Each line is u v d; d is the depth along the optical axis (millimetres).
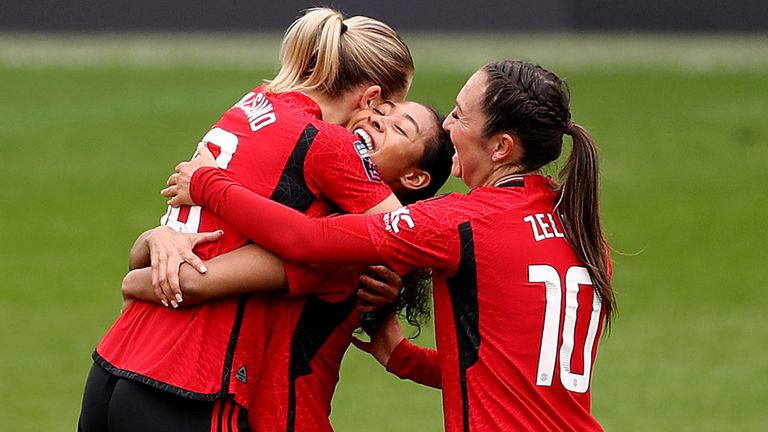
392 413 23562
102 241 36781
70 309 30344
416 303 14266
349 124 13523
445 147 13695
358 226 11922
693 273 33750
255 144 12711
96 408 12578
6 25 74188
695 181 44375
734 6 71750
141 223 38906
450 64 63062
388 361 14062
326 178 12578
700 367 26391
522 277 11883
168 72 64500
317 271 12484
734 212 40156
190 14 73812
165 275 12266
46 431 22094
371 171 12719
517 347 11828
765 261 34969
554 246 12094
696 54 67875
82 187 43500
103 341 12898
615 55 67500
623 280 33031
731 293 31969
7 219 39062
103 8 73938
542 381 11828
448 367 12109
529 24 72250
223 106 56562
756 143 50375
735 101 57750
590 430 12047
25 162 47219
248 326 12453
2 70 65000
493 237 11891
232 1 73500
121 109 56406
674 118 54344
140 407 12188
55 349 27203
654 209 40500
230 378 12266
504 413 11734
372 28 13570
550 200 12367
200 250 12562
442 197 12219
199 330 12305
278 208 12109
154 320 12578
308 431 13000
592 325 12250
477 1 71812
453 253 11852
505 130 12242
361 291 13055
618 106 56406
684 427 22656
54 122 54062
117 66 66188
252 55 68562
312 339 13008
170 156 48344
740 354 27250
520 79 12242
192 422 12188
